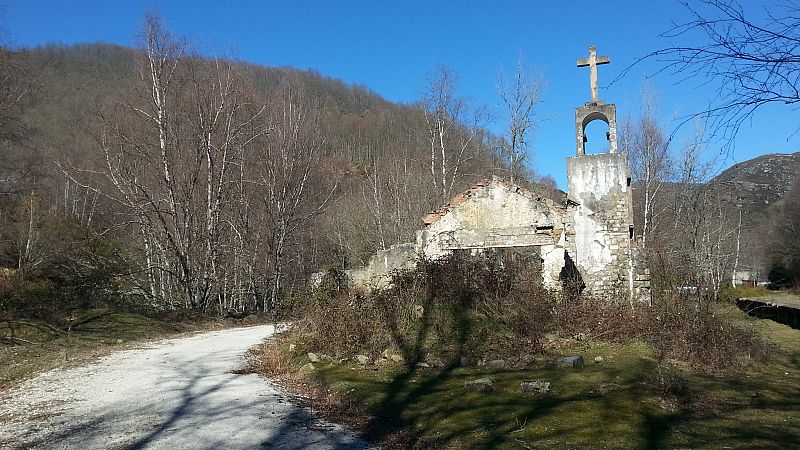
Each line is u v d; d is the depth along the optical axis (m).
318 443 5.96
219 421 6.85
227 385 9.24
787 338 14.90
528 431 6.13
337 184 40.47
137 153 24.92
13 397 8.77
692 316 10.87
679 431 6.13
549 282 14.82
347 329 11.12
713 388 8.41
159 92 24.50
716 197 34.00
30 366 11.95
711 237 36.00
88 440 6.09
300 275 34.59
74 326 17.84
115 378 10.14
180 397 8.29
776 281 40.34
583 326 12.76
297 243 33.16
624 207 16.73
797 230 37.94
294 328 13.64
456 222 16.08
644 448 5.51
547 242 15.33
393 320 11.51
